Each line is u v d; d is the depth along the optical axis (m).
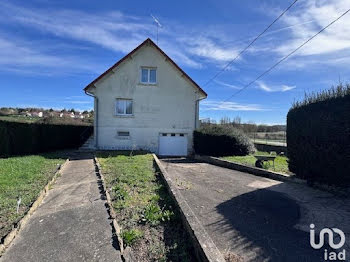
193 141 15.65
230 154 13.29
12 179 5.75
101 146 14.87
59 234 3.27
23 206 4.17
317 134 6.49
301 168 7.16
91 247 2.92
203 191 6.06
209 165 11.23
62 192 5.30
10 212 3.88
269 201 5.23
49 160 9.30
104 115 14.93
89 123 21.59
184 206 3.78
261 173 8.39
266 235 3.53
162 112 15.52
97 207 4.30
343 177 5.70
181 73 15.65
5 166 7.18
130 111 15.37
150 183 5.85
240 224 3.94
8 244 2.99
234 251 3.05
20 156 10.17
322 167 6.31
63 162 9.07
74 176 6.96
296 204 5.02
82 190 5.43
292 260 2.86
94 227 3.47
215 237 3.45
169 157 15.02
